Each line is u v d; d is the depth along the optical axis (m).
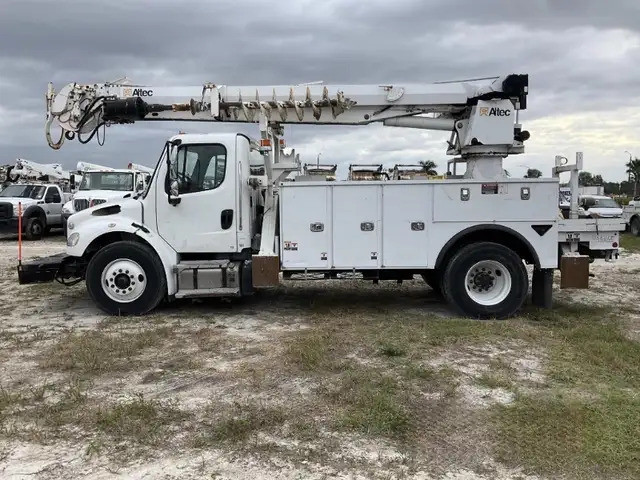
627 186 75.56
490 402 4.66
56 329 7.13
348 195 7.60
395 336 6.60
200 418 4.34
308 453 3.77
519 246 7.88
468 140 8.28
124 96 8.70
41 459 3.71
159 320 7.55
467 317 7.64
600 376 5.30
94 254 8.02
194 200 7.75
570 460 3.68
